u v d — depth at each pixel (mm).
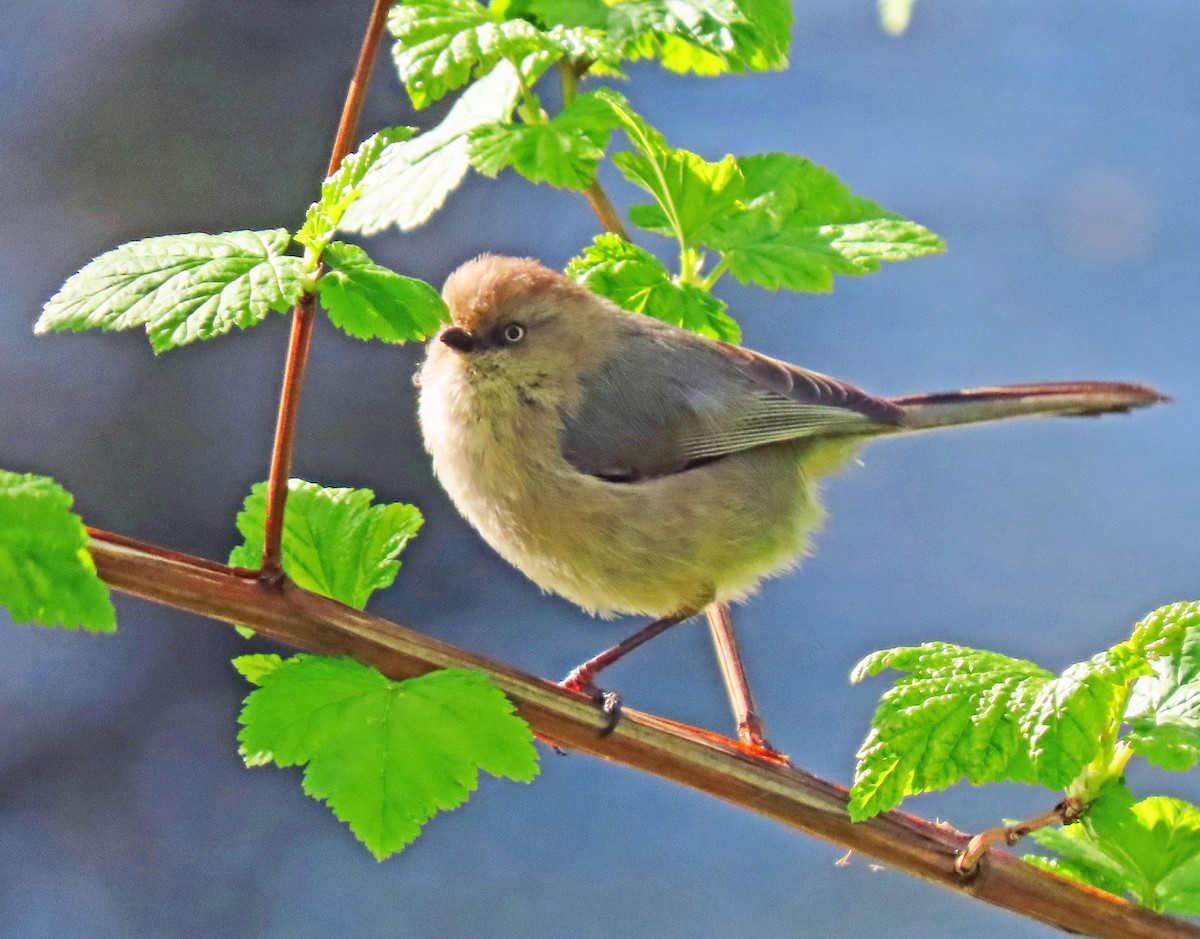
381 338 3021
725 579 3105
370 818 3021
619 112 3064
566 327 3104
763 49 3062
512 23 3055
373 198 3059
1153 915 3037
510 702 3029
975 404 3117
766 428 3109
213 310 3020
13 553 3008
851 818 3033
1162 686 3037
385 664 3035
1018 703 3027
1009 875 3041
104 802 3297
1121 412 3119
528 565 3107
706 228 3078
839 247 3076
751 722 3064
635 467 3102
